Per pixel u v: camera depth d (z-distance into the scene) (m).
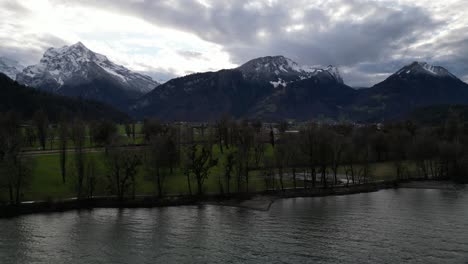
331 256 76.75
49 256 78.12
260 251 80.44
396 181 172.38
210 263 74.12
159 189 134.00
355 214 112.50
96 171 140.88
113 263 74.44
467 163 177.75
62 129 171.38
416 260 73.94
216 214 115.50
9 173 115.88
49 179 140.00
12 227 99.12
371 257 75.88
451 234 90.19
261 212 117.75
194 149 144.75
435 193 149.62
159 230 97.00
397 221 103.06
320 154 160.25
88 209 122.12
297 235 91.62
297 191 149.25
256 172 176.62
